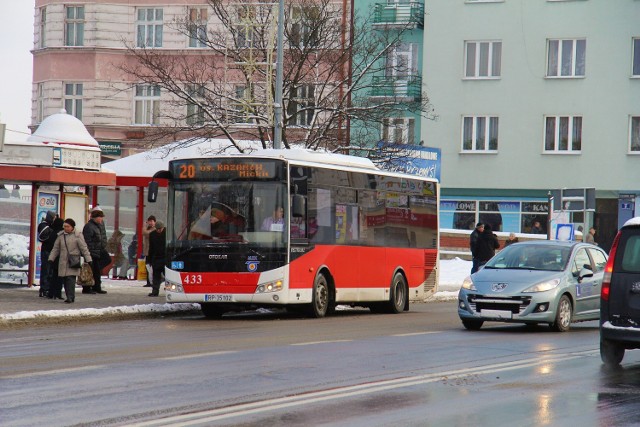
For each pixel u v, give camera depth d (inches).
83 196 1362.0
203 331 897.5
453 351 736.3
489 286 941.2
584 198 1518.2
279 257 1042.1
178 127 1822.1
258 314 1157.7
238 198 1053.8
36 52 2539.4
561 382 588.4
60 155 1295.5
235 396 509.4
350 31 1859.0
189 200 1066.7
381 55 1884.8
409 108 2034.9
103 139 2474.2
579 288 965.2
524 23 2411.4
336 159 1143.0
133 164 1621.6
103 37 2482.8
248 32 1868.8
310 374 592.7
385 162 1807.3
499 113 2429.9
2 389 525.7
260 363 641.6
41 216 1317.7
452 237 2306.8
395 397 517.7
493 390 550.3
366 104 1857.8
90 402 487.2
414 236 1290.6
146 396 506.6
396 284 1240.8
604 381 596.7
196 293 1051.9
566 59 2399.1
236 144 1705.2
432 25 2465.6
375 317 1126.4
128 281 1557.6
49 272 1196.5
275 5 1771.7
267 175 1051.3
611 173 2363.4
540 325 1035.9
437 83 2463.1
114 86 2479.1
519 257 987.3
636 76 2346.2
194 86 2007.9
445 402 507.5
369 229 1189.7
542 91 2402.8
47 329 919.0
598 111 2369.6
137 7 2490.2
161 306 1106.7
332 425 439.8
